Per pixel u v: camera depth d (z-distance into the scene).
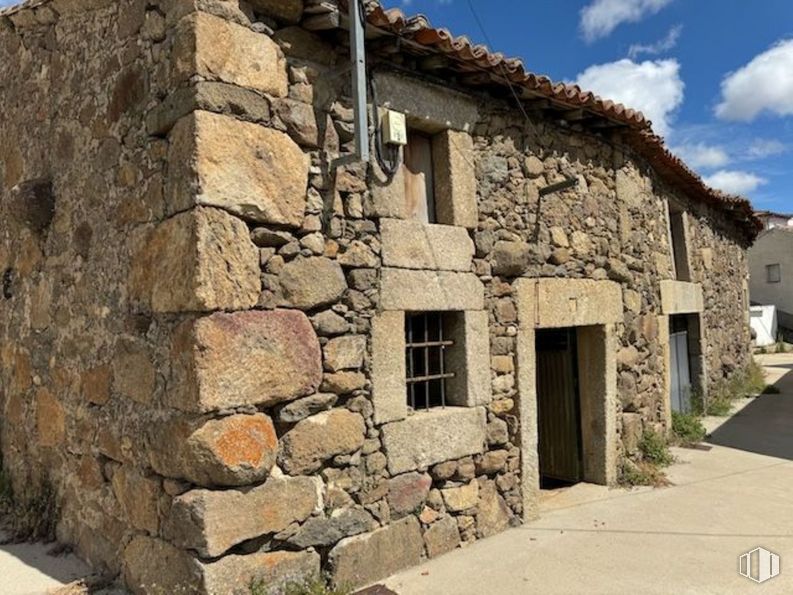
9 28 4.67
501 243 4.34
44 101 4.33
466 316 4.08
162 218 3.02
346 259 3.43
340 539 3.29
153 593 2.97
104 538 3.46
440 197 4.12
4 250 4.82
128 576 3.19
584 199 5.20
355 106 3.23
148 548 3.04
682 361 8.45
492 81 4.17
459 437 3.95
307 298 3.21
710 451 6.45
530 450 4.46
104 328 3.50
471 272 4.14
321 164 3.38
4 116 4.88
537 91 4.38
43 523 4.01
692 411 8.35
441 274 3.92
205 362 2.75
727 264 10.96
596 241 5.29
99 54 3.70
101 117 3.62
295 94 3.29
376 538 3.44
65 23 4.11
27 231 4.45
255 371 2.92
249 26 3.10
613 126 5.37
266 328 2.99
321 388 3.27
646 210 6.39
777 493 5.00
